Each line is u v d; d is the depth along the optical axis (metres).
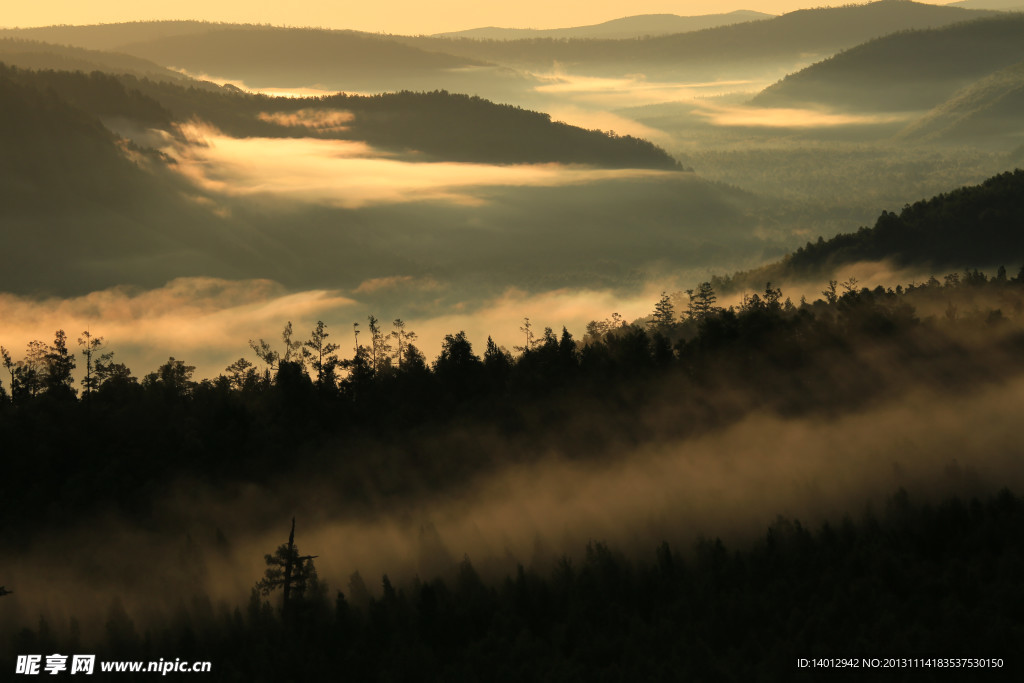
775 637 118.69
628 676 115.19
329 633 130.00
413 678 121.19
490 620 133.12
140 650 133.88
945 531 137.38
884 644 113.81
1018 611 116.81
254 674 124.81
